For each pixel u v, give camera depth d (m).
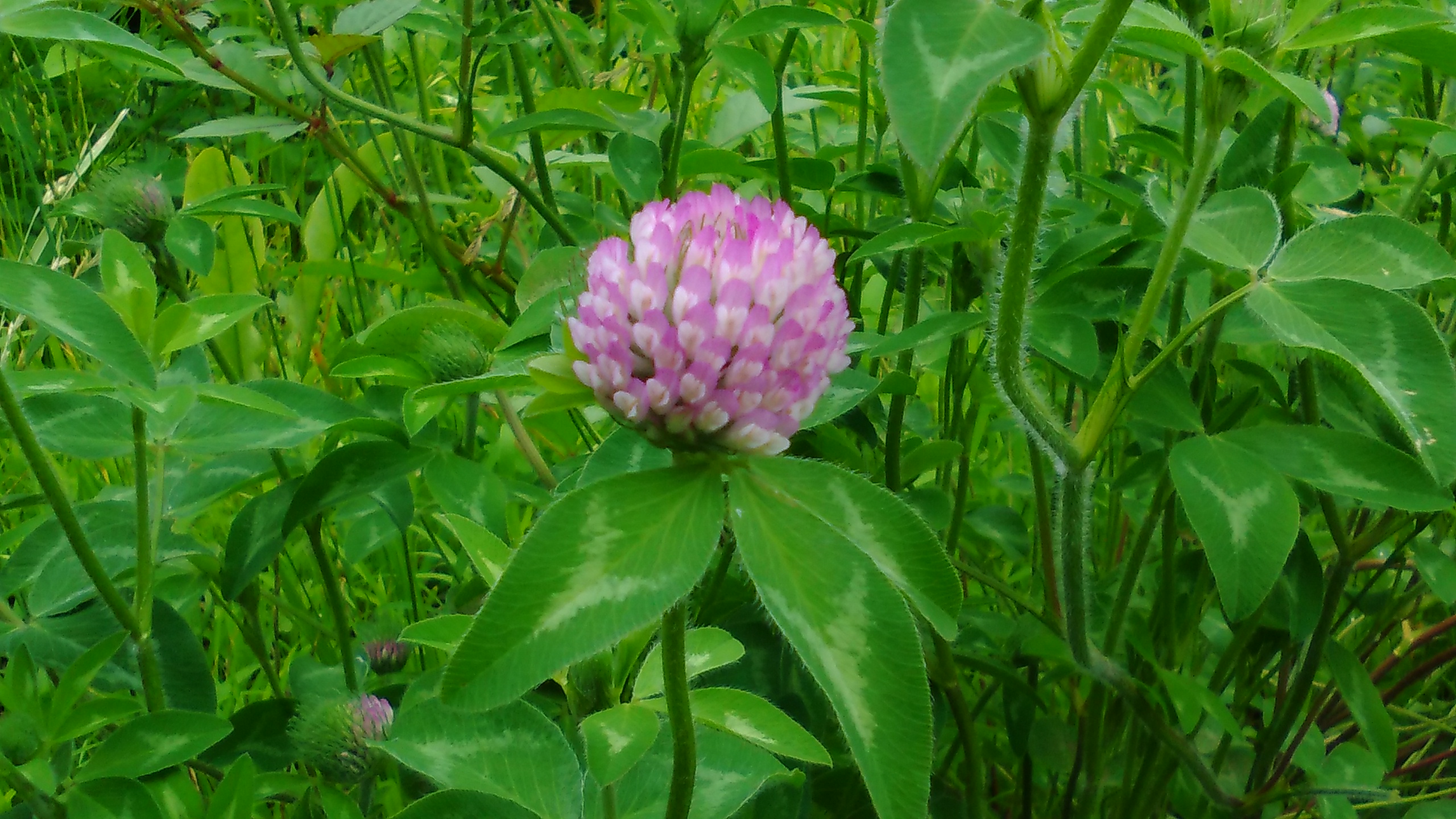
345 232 0.34
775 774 0.17
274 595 0.26
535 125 0.25
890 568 0.12
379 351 0.22
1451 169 0.30
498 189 0.34
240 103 0.43
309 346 0.34
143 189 0.24
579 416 0.28
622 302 0.12
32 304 0.16
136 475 0.18
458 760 0.16
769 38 0.31
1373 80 0.36
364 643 0.24
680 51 0.25
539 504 0.24
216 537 0.30
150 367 0.16
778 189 0.35
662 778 0.17
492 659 0.11
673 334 0.12
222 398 0.17
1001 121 0.29
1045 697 0.28
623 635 0.11
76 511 0.22
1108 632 0.23
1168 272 0.17
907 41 0.12
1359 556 0.23
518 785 0.16
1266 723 0.26
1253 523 0.18
